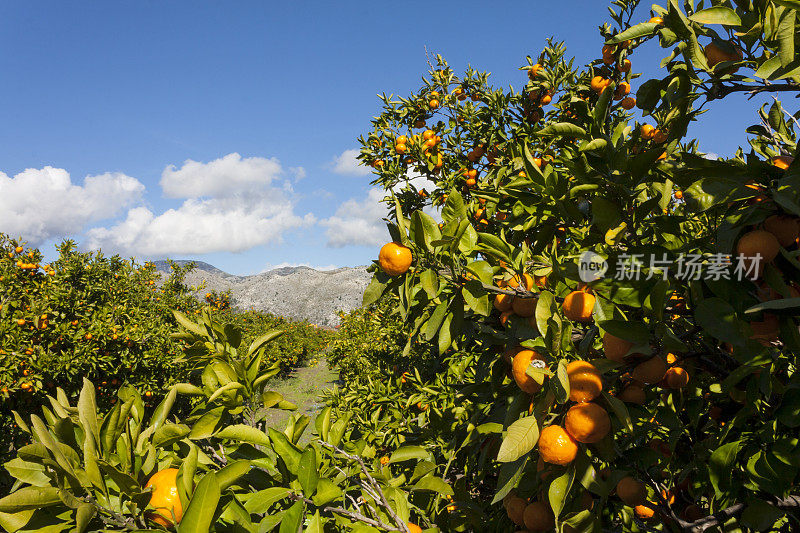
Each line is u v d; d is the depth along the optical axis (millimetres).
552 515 1558
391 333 8172
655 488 1747
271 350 19641
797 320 1291
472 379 3824
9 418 6539
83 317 8430
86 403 1269
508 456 1253
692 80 1624
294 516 1225
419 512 2107
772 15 1443
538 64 4816
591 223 1792
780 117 2016
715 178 1404
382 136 5840
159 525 1184
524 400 1501
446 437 3225
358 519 1454
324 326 71125
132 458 1312
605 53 3311
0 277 7688
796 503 1394
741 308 1292
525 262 1688
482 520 2295
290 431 1596
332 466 1680
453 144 5625
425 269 1571
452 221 1566
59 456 1115
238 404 1753
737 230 1300
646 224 1795
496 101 5070
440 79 5605
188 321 1909
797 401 1315
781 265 1308
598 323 1331
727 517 1504
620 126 1773
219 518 1313
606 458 1393
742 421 1587
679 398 1943
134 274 13219
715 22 1527
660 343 1347
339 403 5645
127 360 8430
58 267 9586
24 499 1059
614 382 1488
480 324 1935
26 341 7211
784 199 1170
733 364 1548
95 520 1149
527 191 2143
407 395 5340
